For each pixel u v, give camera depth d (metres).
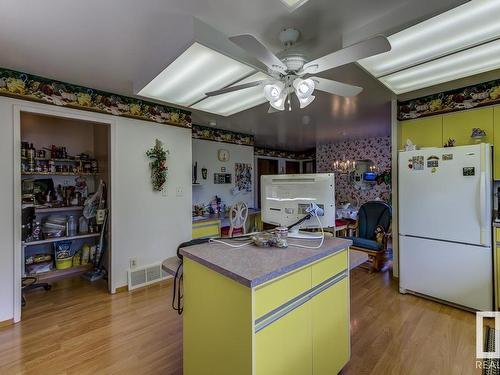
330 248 1.54
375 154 5.63
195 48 1.58
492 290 2.36
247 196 5.54
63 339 2.13
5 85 2.31
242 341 1.12
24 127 3.20
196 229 3.95
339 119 4.05
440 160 2.62
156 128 3.33
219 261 1.29
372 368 1.78
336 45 1.82
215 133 4.92
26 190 3.03
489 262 2.36
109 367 1.81
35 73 2.40
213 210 4.83
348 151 6.09
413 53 1.74
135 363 1.86
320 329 1.49
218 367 1.28
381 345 2.02
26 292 3.05
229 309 1.20
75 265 3.41
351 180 6.04
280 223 1.92
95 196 3.41
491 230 2.38
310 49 1.88
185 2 1.39
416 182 2.79
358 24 1.59
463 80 2.62
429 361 1.84
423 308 2.60
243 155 5.46
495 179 2.61
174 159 3.51
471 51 1.71
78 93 2.71
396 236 3.38
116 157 2.99
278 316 1.21
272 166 7.16
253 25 1.60
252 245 1.61
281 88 1.69
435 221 2.66
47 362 1.86
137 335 2.19
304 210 1.80
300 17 1.52
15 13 1.50
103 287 3.20
